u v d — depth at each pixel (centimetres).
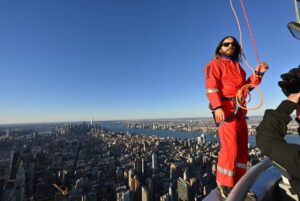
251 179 228
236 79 335
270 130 159
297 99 162
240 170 305
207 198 271
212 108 329
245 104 330
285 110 163
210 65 350
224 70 338
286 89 167
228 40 348
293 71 165
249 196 229
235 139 307
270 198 244
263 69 330
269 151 154
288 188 235
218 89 329
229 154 303
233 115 317
